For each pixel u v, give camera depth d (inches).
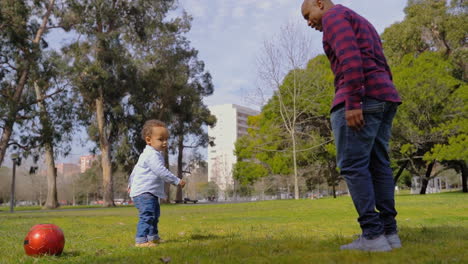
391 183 123.5
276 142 1136.2
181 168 1592.0
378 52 120.0
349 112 109.8
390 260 91.4
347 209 378.9
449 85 932.6
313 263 91.9
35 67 983.6
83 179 2381.9
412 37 1043.3
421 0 1077.8
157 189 157.8
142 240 151.9
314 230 185.0
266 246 125.5
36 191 2292.1
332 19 115.0
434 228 166.7
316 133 1147.3
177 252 117.3
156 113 1363.2
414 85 929.5
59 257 122.8
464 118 920.9
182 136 1488.7
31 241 122.3
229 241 143.3
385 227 121.1
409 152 985.5
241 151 1397.6
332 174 1262.3
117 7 1182.9
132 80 1182.3
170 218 319.3
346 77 109.7
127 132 1216.2
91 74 1079.6
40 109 1089.4
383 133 122.8
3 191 2198.6
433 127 948.6
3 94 1015.6
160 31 1299.2
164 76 1317.7
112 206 1204.5
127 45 1256.2
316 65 1160.8
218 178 3149.6
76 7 1057.5
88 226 257.0
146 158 157.0
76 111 1154.7
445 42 1046.4
